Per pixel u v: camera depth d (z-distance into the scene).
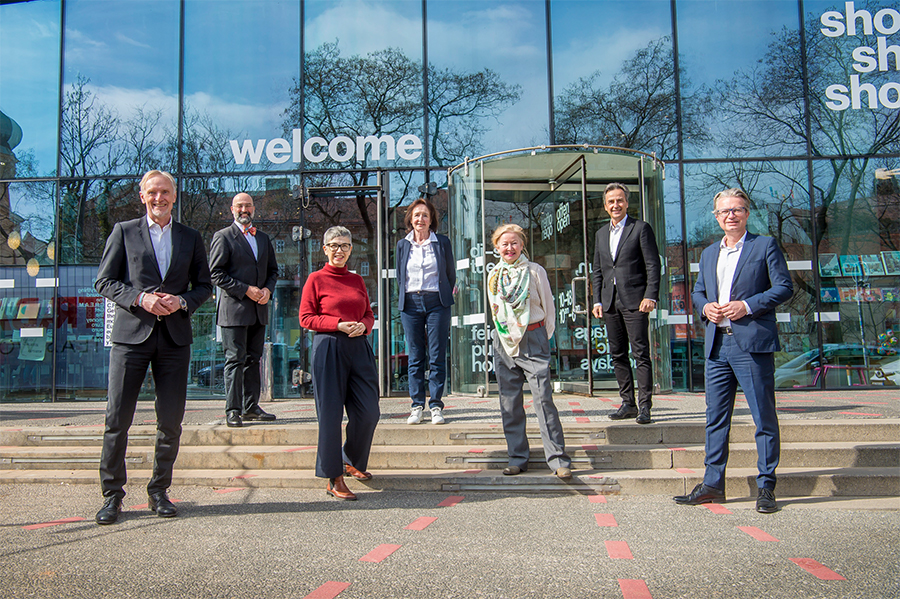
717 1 8.02
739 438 4.57
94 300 8.02
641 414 4.74
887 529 3.21
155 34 8.21
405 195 7.90
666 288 7.20
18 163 8.16
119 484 3.48
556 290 7.27
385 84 8.03
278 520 3.43
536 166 6.96
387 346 7.52
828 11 7.99
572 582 2.49
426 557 2.81
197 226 8.01
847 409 5.50
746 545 2.96
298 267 7.87
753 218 7.89
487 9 8.05
